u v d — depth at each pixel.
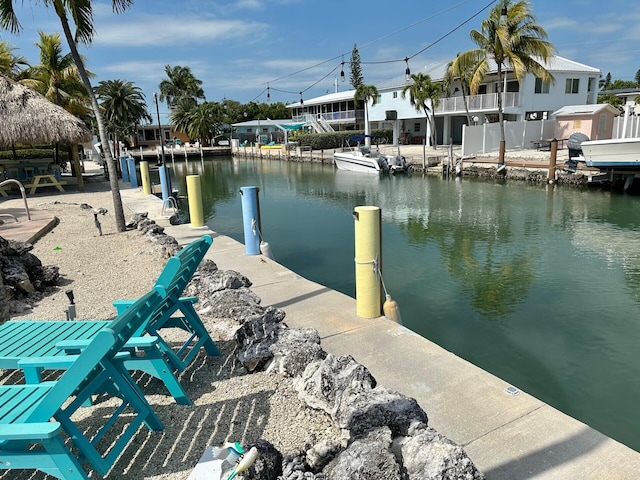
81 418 3.23
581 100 32.88
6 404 2.54
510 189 19.98
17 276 5.91
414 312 6.82
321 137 44.72
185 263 3.45
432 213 15.04
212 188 24.22
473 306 7.01
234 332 4.55
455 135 40.44
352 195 19.98
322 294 5.69
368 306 4.89
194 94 77.94
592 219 13.38
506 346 5.75
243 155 51.22
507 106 30.06
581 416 4.38
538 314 6.67
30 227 10.36
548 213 14.45
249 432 3.02
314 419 3.12
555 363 5.34
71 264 7.58
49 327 3.76
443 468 2.15
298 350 3.70
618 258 9.31
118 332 2.40
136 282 6.51
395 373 3.77
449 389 3.53
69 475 2.34
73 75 26.02
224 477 2.45
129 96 59.69
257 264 7.12
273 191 22.27
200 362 4.03
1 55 26.31
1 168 19.77
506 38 22.06
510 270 8.66
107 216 12.73
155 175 33.31
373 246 4.77
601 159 18.06
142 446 2.91
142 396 2.99
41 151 31.00
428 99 35.38
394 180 24.77
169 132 76.31
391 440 2.43
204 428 3.08
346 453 2.35
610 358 5.42
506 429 3.05
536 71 23.84
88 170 32.88
